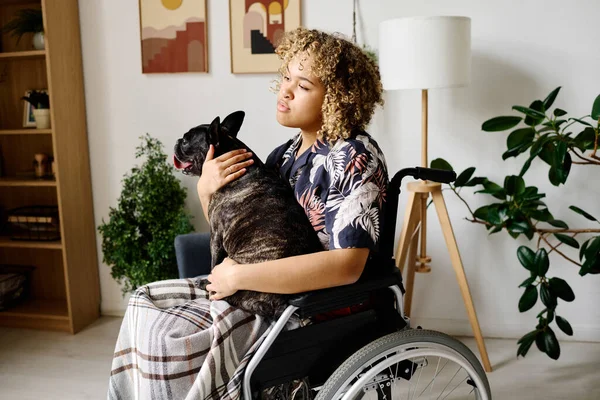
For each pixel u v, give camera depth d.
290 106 1.36
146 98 2.65
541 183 2.36
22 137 2.83
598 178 2.31
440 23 1.92
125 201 2.52
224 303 1.30
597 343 2.40
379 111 2.43
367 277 1.33
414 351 1.28
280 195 1.33
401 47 1.96
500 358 2.28
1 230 2.86
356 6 2.38
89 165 2.75
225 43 2.52
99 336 2.61
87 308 2.75
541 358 2.28
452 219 2.46
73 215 2.62
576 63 2.25
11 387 2.14
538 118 2.07
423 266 2.27
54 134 2.48
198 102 2.60
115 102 2.68
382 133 2.45
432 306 2.54
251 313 1.29
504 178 2.37
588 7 2.20
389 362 1.24
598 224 2.34
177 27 2.54
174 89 2.61
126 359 1.34
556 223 2.15
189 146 1.44
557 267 2.41
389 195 1.36
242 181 1.35
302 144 1.47
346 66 1.33
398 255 2.15
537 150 2.01
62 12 2.51
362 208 1.23
